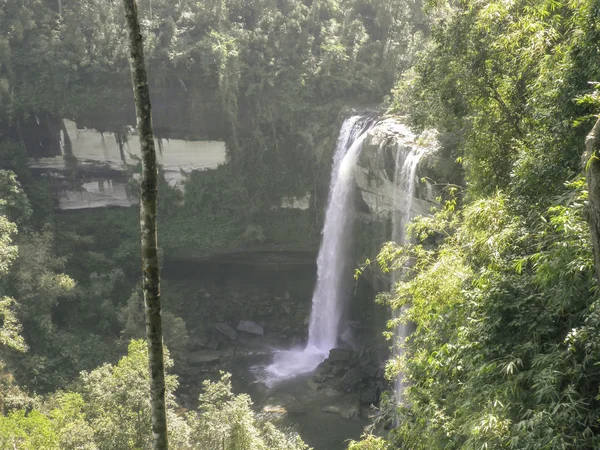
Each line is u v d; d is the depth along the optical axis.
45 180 51.44
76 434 20.58
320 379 40.50
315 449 32.22
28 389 35.84
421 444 12.84
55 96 49.56
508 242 12.38
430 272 14.04
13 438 20.47
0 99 47.97
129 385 21.22
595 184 7.52
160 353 9.57
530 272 11.96
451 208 16.61
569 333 9.05
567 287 9.39
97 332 43.34
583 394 9.19
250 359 44.75
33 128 49.94
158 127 51.69
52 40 50.31
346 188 44.62
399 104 38.00
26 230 44.34
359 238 43.91
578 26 12.98
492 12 16.94
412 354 17.81
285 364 43.94
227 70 49.59
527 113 17.09
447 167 29.34
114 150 51.88
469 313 12.13
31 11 51.19
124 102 50.91
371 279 42.91
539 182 12.75
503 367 9.88
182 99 51.22
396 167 36.47
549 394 9.05
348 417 35.47
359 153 41.91
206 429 21.56
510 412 9.90
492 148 18.06
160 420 9.71
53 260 42.53
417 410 12.91
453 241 15.34
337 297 47.09
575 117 12.09
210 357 44.06
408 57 50.69
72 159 51.41
